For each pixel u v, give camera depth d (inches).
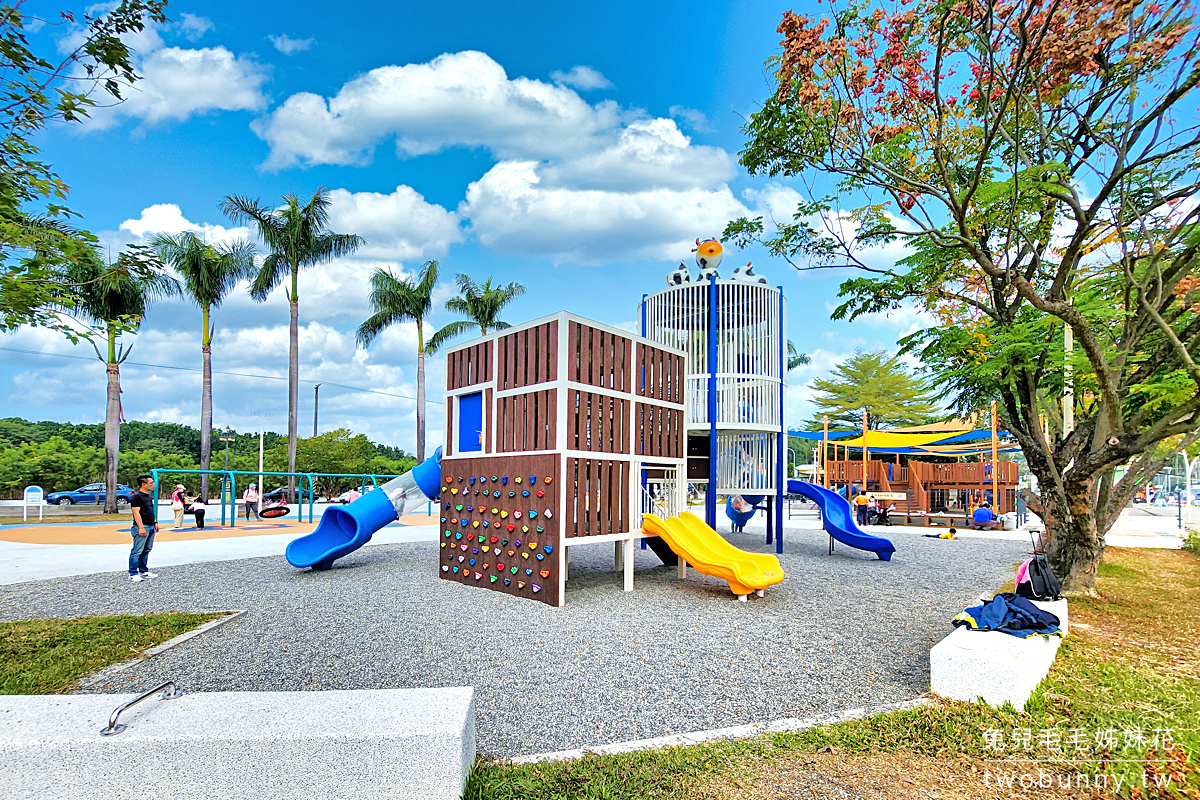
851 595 346.9
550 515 323.3
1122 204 248.4
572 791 128.7
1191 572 425.7
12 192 164.6
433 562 463.5
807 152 287.7
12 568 430.9
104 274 191.3
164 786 111.8
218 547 555.8
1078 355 306.2
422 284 1185.4
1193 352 286.7
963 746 151.5
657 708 182.7
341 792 113.5
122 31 176.1
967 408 383.6
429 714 122.4
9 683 198.1
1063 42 216.5
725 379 518.6
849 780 135.7
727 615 298.5
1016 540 637.9
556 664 223.3
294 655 231.1
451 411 414.0
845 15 257.6
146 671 212.7
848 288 367.9
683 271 543.8
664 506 414.0
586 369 349.7
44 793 110.7
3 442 1549.0
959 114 275.6
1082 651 228.2
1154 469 353.7
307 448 1562.5
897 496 927.7
